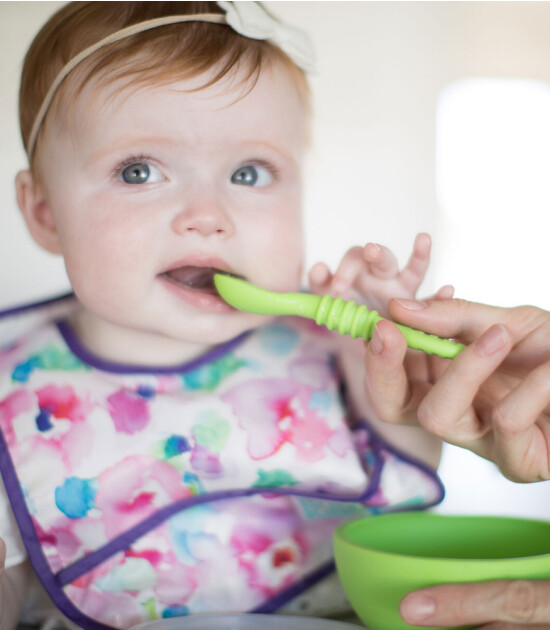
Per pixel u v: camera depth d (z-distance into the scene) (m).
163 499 0.95
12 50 1.26
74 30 0.94
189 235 0.92
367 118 1.38
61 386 0.99
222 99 0.95
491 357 0.62
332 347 1.08
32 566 0.92
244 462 0.98
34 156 1.02
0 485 0.93
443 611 0.58
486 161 1.49
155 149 0.93
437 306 0.74
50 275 1.27
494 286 1.48
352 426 1.04
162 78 0.93
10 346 1.03
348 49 1.37
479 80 1.47
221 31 0.97
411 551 0.78
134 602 0.89
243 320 0.98
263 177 1.00
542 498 1.37
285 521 0.95
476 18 1.46
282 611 0.91
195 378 1.02
